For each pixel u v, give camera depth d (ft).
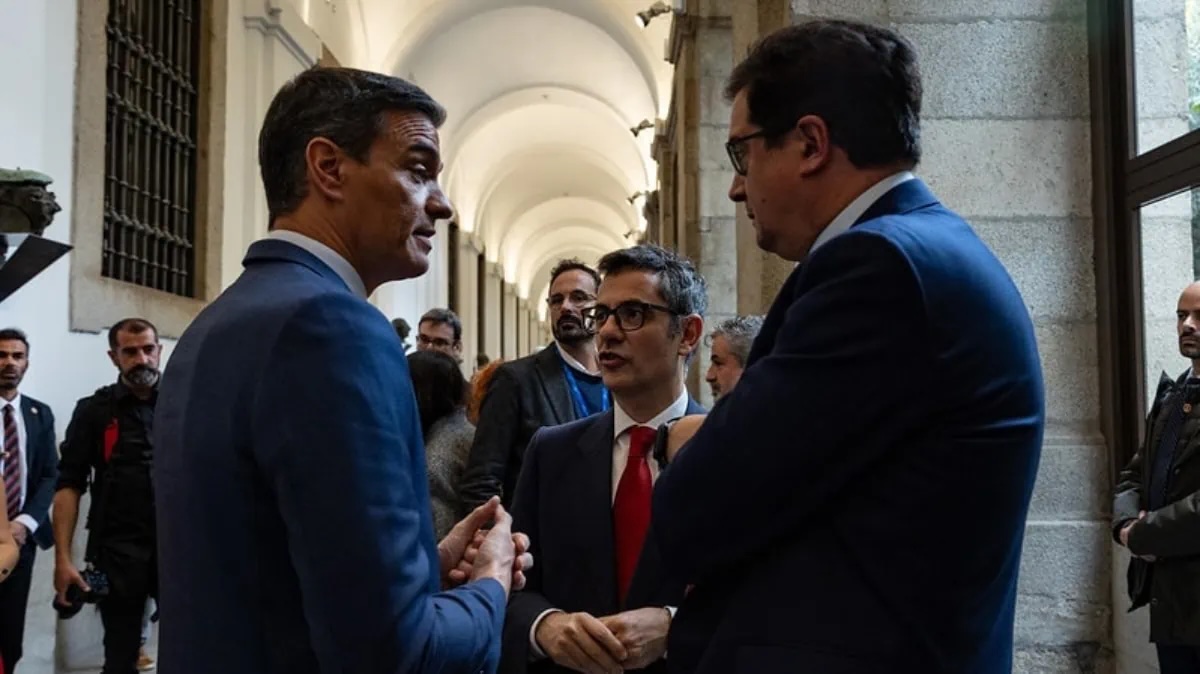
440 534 11.21
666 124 49.73
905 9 12.47
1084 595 11.66
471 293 80.69
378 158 4.49
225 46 26.43
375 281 4.71
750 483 4.11
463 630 4.14
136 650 14.53
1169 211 10.96
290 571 3.90
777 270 13.79
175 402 4.11
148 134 23.09
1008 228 12.25
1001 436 4.01
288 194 4.52
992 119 12.33
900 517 4.00
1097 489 11.79
